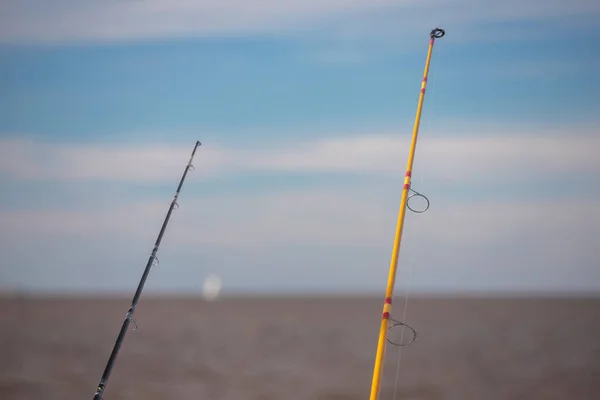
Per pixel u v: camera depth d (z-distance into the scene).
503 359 28.12
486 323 49.59
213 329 45.91
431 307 82.38
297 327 48.16
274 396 20.59
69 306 90.25
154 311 76.62
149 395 20.59
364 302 115.44
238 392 21.16
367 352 31.22
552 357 28.69
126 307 89.81
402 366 26.48
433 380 23.20
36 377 23.53
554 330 42.12
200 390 21.45
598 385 22.12
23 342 35.75
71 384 22.38
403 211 9.02
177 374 24.31
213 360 28.14
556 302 97.06
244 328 46.81
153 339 37.91
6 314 67.31
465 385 22.25
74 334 41.56
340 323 52.34
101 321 55.94
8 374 24.00
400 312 70.69
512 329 43.62
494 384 22.34
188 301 120.69
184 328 47.06
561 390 21.44
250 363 27.16
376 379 7.99
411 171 9.30
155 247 10.48
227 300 132.62
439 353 30.45
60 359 28.22
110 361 9.06
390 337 37.84
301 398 20.42
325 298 152.50
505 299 118.25
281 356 29.58
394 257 8.70
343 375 24.38
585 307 77.31
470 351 31.08
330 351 31.61
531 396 20.55
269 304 102.81
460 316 59.84
